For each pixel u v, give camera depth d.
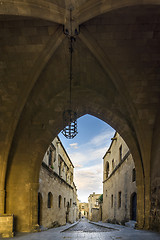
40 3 6.37
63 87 11.34
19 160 11.08
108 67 9.38
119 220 16.95
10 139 10.50
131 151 11.31
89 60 9.73
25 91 9.88
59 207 19.50
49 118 11.52
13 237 7.90
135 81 9.89
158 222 9.09
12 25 7.98
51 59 9.56
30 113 11.27
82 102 11.51
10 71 9.54
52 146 15.96
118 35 8.42
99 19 7.77
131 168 13.88
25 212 10.47
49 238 7.35
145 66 9.41
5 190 10.58
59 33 8.21
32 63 9.27
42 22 7.86
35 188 10.91
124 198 15.68
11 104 10.24
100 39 8.60
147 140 10.77
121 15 7.57
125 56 9.13
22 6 6.35
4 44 8.69
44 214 13.34
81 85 11.36
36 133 11.40
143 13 7.44
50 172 15.32
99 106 11.50
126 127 11.38
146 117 10.62
